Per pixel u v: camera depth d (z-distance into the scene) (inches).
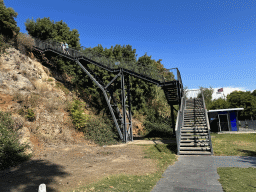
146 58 1030.4
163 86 642.8
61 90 719.7
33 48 800.9
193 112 568.1
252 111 1425.9
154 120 1004.6
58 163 326.0
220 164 282.5
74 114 577.9
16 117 426.6
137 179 227.1
